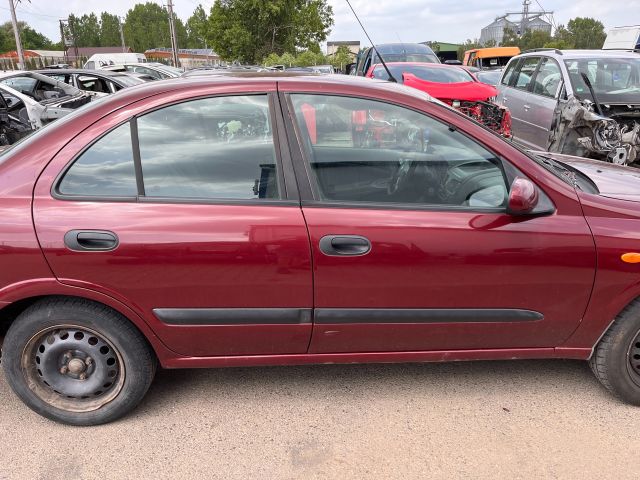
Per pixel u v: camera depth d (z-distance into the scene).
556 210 2.39
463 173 2.43
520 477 2.22
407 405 2.70
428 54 11.49
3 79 8.61
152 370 2.53
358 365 3.06
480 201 2.41
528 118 7.32
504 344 2.55
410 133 2.44
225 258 2.28
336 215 2.31
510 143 2.46
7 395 2.80
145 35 113.31
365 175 2.40
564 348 2.58
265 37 36.12
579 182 2.78
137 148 2.33
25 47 95.19
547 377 2.92
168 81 2.53
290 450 2.39
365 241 2.29
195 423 2.58
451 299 2.41
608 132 5.82
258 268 2.30
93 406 2.52
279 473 2.26
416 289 2.38
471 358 2.57
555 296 2.44
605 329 2.53
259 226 2.28
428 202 2.40
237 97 2.39
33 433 2.52
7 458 2.35
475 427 2.53
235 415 2.63
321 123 2.40
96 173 2.31
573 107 6.00
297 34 36.56
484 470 2.26
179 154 2.35
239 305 2.36
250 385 2.88
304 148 2.37
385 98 2.43
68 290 2.28
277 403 2.72
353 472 2.26
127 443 2.45
